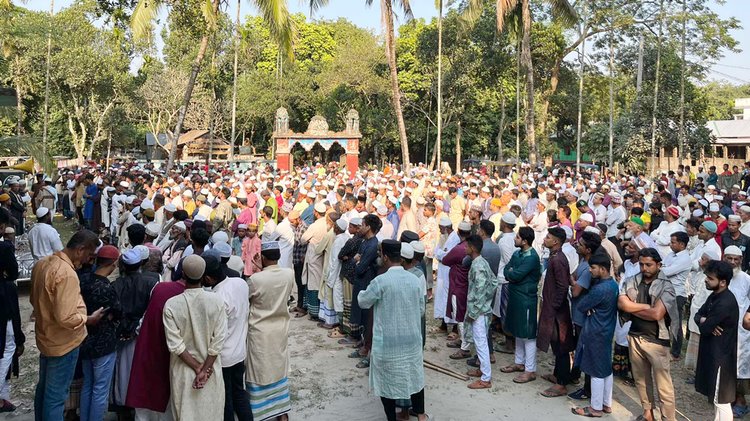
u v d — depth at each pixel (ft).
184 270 15.29
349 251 25.95
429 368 23.95
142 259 18.34
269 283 17.83
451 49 113.19
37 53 113.70
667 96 97.09
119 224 38.96
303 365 24.03
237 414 17.38
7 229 25.20
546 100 129.70
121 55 123.34
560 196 41.55
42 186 54.75
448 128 130.82
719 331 17.63
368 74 130.62
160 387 15.88
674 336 24.40
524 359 23.43
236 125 152.87
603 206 41.81
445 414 19.74
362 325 24.86
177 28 57.16
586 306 19.39
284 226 32.07
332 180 59.62
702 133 99.14
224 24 137.49
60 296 15.21
